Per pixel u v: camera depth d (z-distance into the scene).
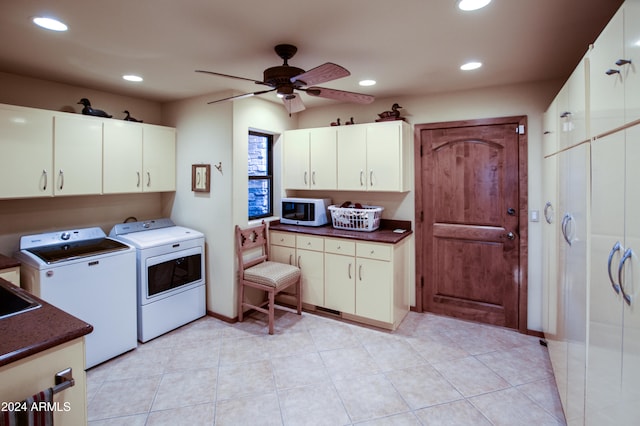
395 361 2.69
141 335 3.00
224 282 3.46
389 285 3.15
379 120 3.54
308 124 4.21
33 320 1.34
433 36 2.07
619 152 1.12
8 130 2.47
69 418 1.26
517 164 3.13
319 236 3.51
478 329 3.25
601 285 1.28
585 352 1.50
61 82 2.98
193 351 2.86
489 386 2.36
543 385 2.36
